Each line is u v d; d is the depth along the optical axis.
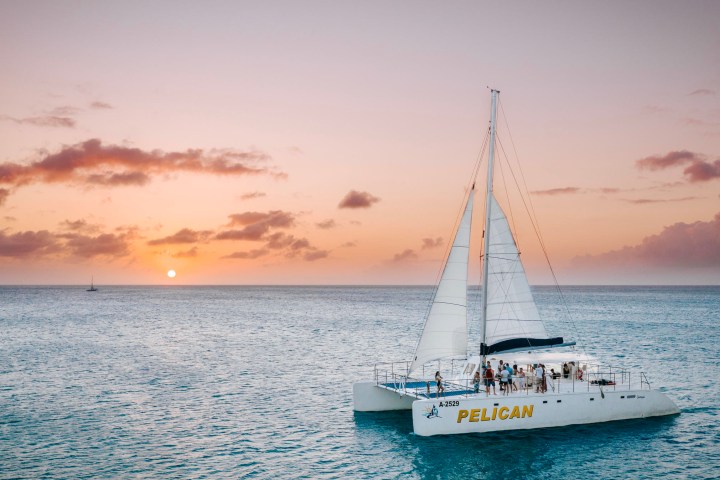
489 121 35.66
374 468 28.42
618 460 29.53
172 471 27.64
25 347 74.38
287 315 145.50
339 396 44.44
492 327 35.00
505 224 35.56
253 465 28.67
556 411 34.12
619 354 67.19
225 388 47.66
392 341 83.44
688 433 33.59
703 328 102.50
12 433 33.72
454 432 32.78
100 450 30.69
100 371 56.00
